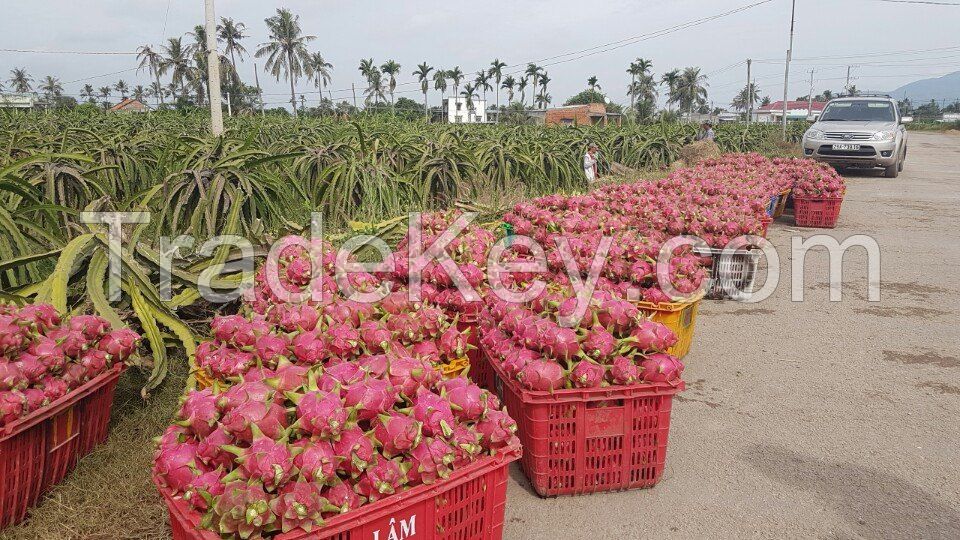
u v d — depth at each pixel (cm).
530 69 9138
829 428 396
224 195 741
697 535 298
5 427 270
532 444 316
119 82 8988
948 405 424
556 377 305
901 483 338
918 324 582
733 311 626
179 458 226
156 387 412
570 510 316
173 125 2298
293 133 1820
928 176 1769
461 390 255
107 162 1021
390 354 286
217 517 202
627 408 317
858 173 1844
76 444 324
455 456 238
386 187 907
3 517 277
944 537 295
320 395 229
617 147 2041
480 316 391
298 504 202
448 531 242
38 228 525
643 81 9125
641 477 329
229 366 307
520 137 2025
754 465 355
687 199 762
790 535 298
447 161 1093
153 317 447
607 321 324
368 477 224
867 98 1852
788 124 3834
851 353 515
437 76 9312
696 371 482
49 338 312
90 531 288
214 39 1508
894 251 871
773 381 463
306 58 8325
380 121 2680
